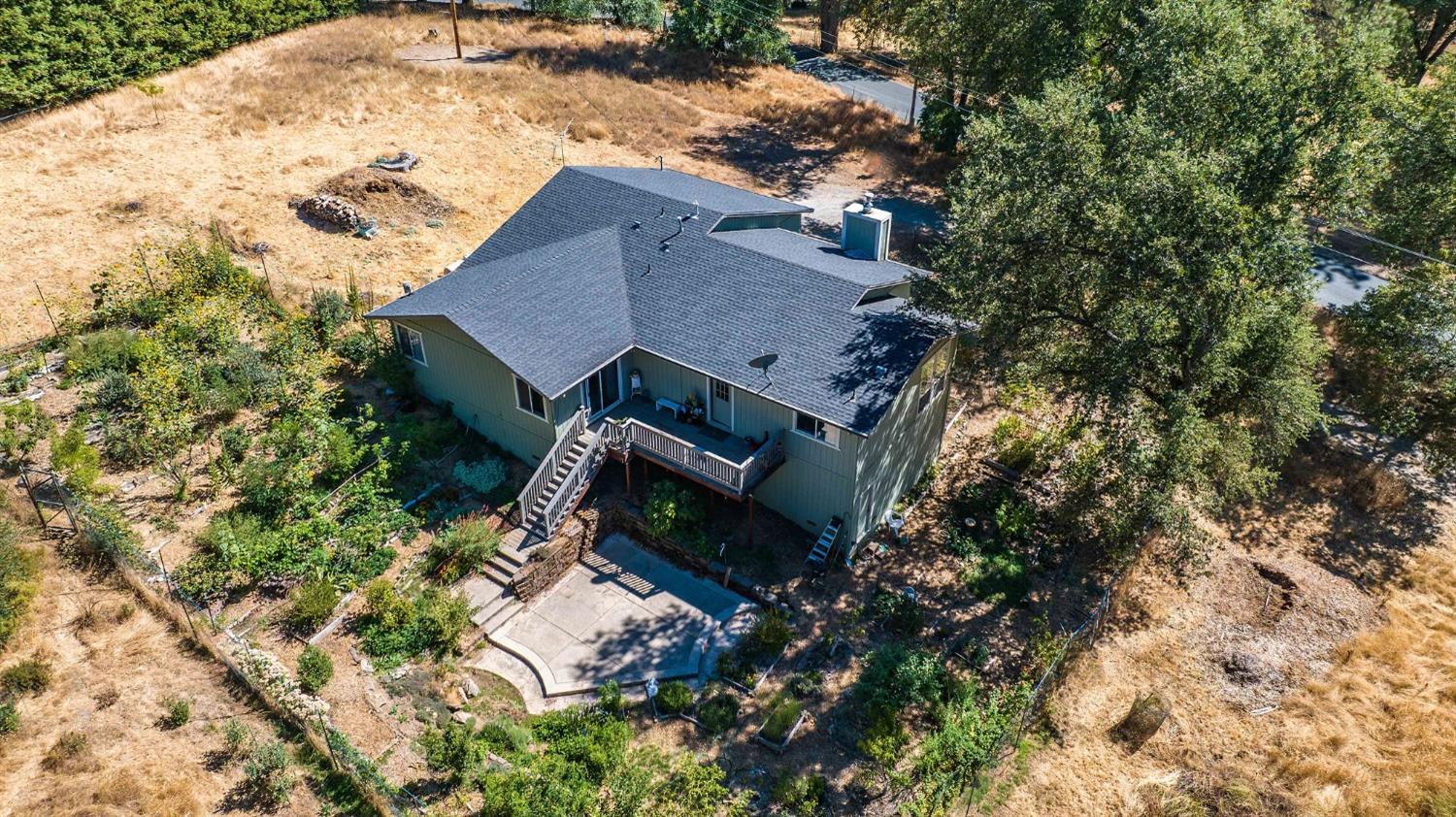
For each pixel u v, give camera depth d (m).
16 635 19.23
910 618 21.67
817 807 17.80
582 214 28.94
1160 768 19.16
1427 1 44.41
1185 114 22.97
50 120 38.09
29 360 27.12
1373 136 23.73
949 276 22.12
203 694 18.58
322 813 16.58
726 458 23.45
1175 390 21.81
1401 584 24.19
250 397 26.19
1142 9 31.92
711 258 26.20
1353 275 36.94
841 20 60.25
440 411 26.91
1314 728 20.09
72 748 17.03
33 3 37.84
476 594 22.03
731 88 51.81
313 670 18.86
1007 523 24.59
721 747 18.92
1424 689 21.08
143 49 43.22
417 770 17.70
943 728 18.97
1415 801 18.50
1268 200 21.81
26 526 21.78
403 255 33.91
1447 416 28.20
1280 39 23.83
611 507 24.23
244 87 43.78
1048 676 20.39
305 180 37.47
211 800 16.64
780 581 22.84
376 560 22.00
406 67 47.94
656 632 21.53
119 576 20.88
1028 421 28.91
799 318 23.88
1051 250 21.52
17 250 31.17
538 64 50.47
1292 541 25.50
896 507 25.48
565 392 22.89
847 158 45.59
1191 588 23.69
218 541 21.09
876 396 21.44
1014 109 30.94
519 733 18.42
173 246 31.75
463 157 40.97
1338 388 31.12
